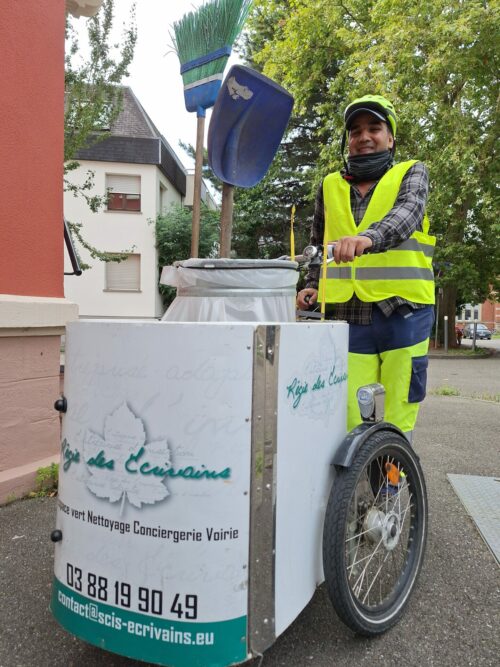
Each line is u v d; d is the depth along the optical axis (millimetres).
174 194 24297
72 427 1613
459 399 7121
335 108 15953
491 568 2389
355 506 1897
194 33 3240
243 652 1467
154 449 1454
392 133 2658
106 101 10023
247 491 1458
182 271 2025
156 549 1455
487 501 3135
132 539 1482
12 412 3266
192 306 2008
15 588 2201
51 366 3543
